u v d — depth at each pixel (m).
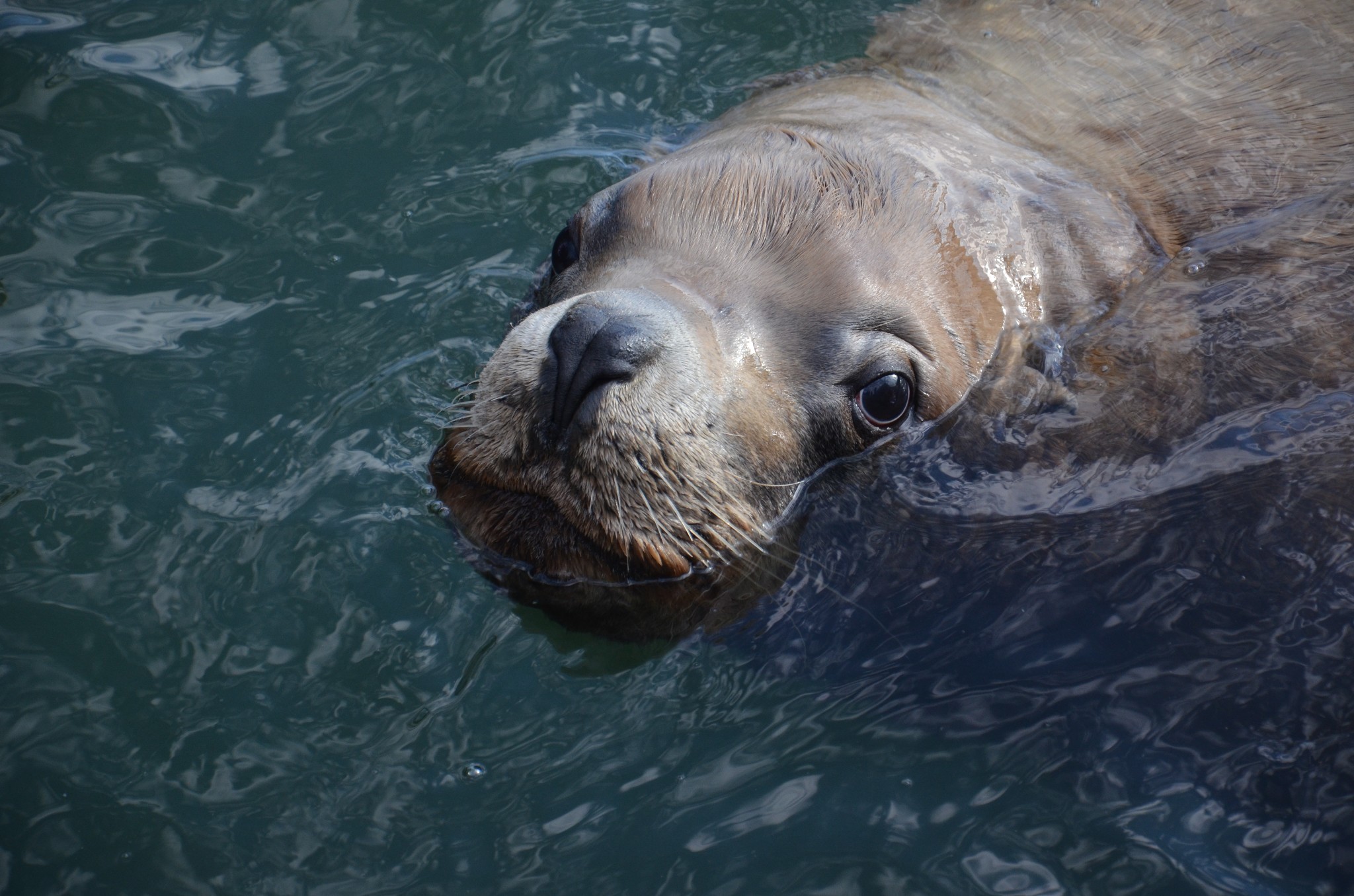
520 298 8.81
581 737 6.34
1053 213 7.95
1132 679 6.58
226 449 7.81
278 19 11.62
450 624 6.76
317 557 7.10
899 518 6.98
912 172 7.53
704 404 6.31
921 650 6.75
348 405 8.04
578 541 6.27
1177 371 7.46
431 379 8.19
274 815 6.00
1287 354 7.55
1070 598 6.85
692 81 11.01
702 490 6.34
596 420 6.03
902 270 7.05
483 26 11.61
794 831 5.96
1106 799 6.12
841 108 8.48
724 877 5.77
